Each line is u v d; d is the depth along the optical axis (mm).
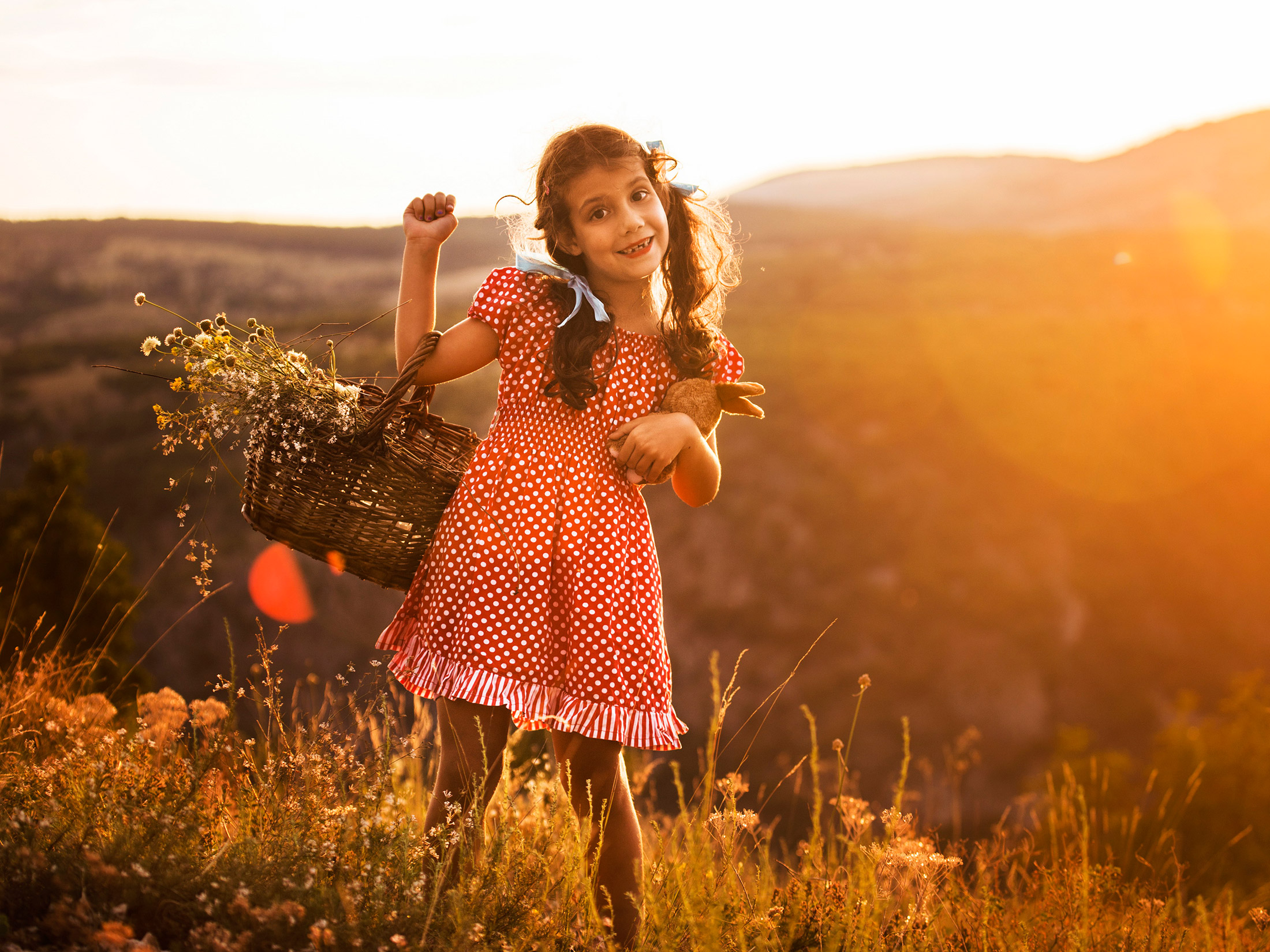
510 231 2430
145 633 29344
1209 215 125750
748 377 52250
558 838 2184
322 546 2213
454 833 1848
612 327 2238
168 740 2418
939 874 2369
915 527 40344
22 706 2574
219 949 1367
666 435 2166
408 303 2283
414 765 2717
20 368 53375
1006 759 31906
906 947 2061
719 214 2498
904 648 35844
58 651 3176
